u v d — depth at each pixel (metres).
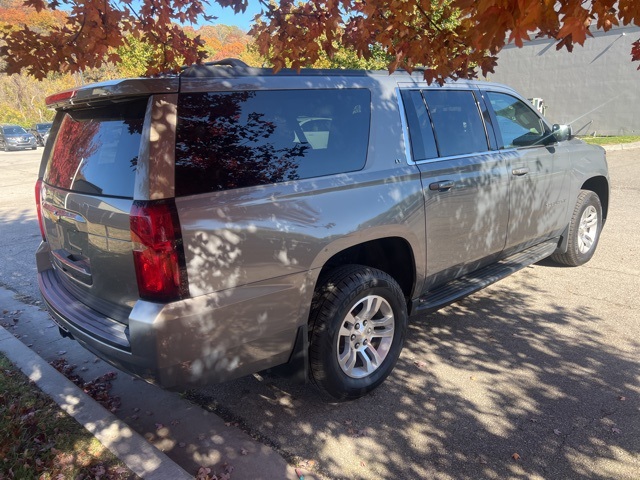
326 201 3.02
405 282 3.76
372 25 2.95
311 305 3.13
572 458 2.82
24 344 4.13
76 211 2.93
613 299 4.94
